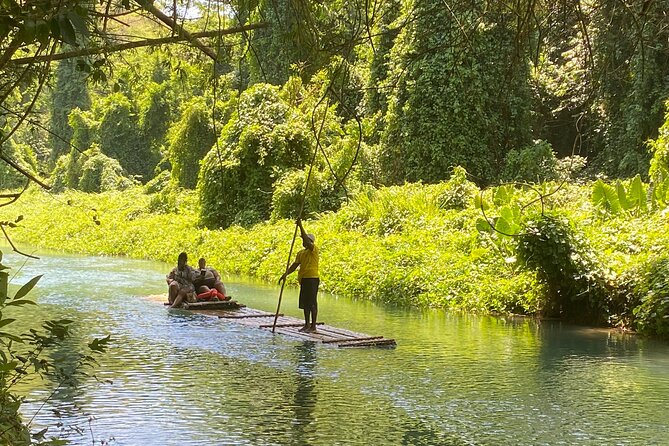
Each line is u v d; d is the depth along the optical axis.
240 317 14.93
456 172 23.67
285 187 27.03
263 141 28.88
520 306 16.39
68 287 19.39
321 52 5.96
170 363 10.98
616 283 15.10
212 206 29.55
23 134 50.81
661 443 7.77
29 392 9.24
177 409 8.69
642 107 24.42
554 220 15.52
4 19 3.51
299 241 22.67
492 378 10.41
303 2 5.59
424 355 11.90
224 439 7.69
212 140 35.50
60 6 3.46
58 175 49.34
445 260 18.73
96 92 52.91
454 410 8.87
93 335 12.97
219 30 5.22
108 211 36.50
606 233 17.25
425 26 15.88
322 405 8.98
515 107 26.66
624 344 13.05
